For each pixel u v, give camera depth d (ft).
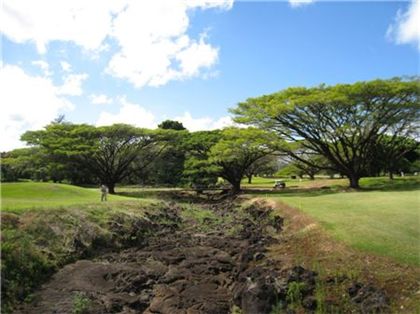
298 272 40.34
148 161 188.24
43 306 38.29
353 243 45.96
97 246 58.03
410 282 35.76
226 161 160.66
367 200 84.64
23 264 43.47
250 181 221.46
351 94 127.03
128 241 64.28
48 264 46.60
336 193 119.65
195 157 178.09
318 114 136.05
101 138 164.66
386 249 42.83
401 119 134.92
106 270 47.55
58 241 52.60
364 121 134.62
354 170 141.79
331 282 38.32
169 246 62.80
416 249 42.37
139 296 41.32
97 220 63.87
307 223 60.85
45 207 59.77
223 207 121.80
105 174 172.04
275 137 142.92
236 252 57.36
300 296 36.76
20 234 48.08
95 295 41.11
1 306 36.88
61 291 41.81
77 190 102.73
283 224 69.21
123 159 174.09
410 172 200.54
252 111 147.74
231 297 41.24
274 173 295.69
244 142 147.23
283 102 140.36
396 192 109.29
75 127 171.22
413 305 32.76
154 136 172.35
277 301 36.73
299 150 155.94
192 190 178.91
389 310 32.78
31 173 190.70
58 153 154.71
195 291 42.45
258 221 82.84
